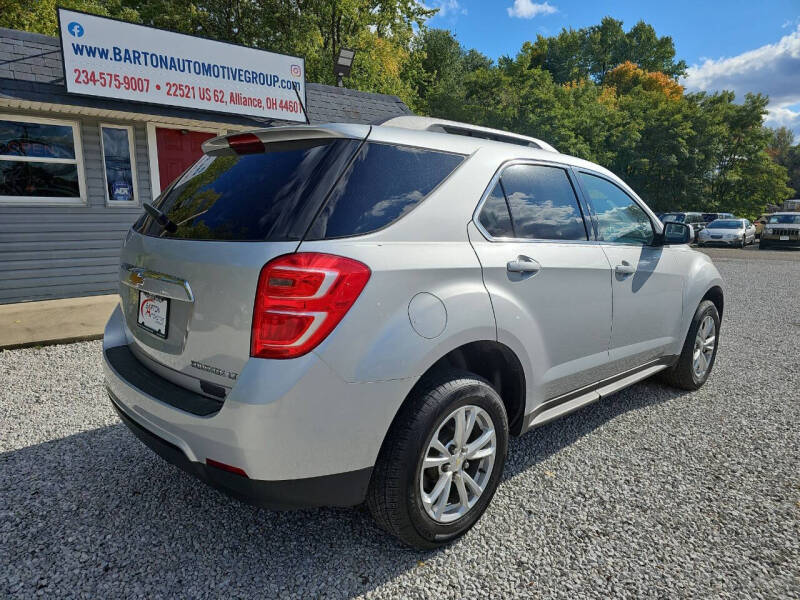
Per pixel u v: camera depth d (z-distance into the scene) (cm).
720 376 461
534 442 320
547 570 202
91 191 789
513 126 2977
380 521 198
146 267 208
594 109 3575
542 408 258
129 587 188
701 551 216
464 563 206
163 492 254
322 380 167
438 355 193
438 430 197
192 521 230
